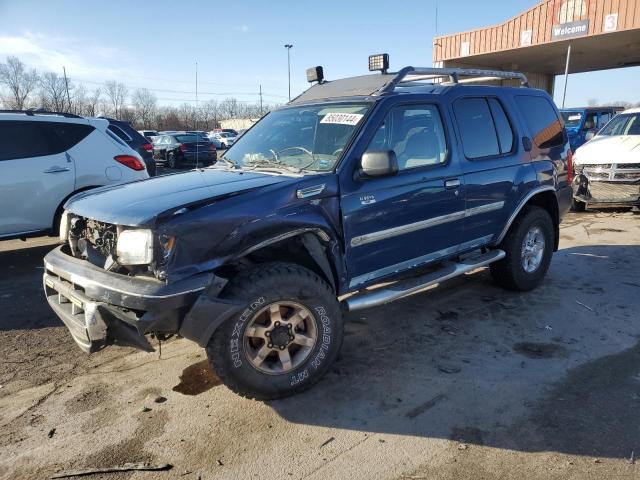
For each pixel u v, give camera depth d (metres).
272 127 4.41
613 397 3.30
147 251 2.85
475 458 2.74
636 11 17.62
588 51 22.78
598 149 9.27
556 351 3.97
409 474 2.63
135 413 3.22
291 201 3.26
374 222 3.69
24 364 3.89
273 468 2.70
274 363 3.29
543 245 5.32
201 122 66.06
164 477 2.65
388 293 3.85
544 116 5.41
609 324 4.47
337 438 2.94
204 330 2.91
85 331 3.02
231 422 3.11
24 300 5.29
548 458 2.73
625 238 7.54
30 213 6.52
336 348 3.46
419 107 4.12
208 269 2.93
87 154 6.98
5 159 6.34
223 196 3.11
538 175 5.08
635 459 2.71
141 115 63.22
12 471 2.70
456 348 4.05
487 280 5.67
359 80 4.50
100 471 2.69
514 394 3.37
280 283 3.14
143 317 2.79
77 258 3.42
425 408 3.22
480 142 4.59
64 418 3.18
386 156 3.41
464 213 4.38
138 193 3.35
